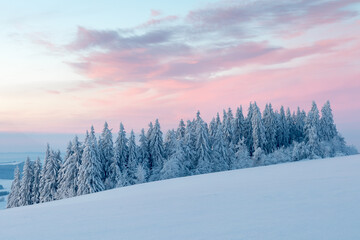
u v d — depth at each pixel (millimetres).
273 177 16375
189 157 54219
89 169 43125
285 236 4980
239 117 72312
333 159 32094
